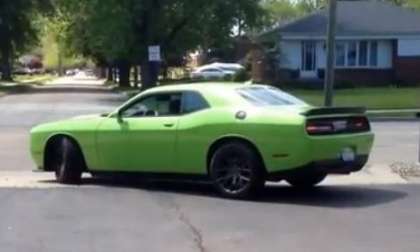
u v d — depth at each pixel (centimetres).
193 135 1180
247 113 1144
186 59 8162
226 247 841
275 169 1122
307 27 5150
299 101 1223
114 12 4925
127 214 1030
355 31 5084
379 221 979
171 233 912
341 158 1123
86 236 895
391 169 1498
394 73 5144
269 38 5200
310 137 1095
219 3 5075
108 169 1274
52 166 1341
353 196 1180
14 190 1236
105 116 1291
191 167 1191
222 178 1162
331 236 893
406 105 3359
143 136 1227
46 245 852
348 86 4916
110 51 5169
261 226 952
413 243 856
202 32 5281
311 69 5194
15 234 906
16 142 2097
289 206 1091
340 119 1134
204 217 1011
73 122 1308
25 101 4338
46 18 7819
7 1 6800
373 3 5369
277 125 1112
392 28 5109
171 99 1223
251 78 5391
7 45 7144
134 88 6044
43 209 1065
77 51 7688
